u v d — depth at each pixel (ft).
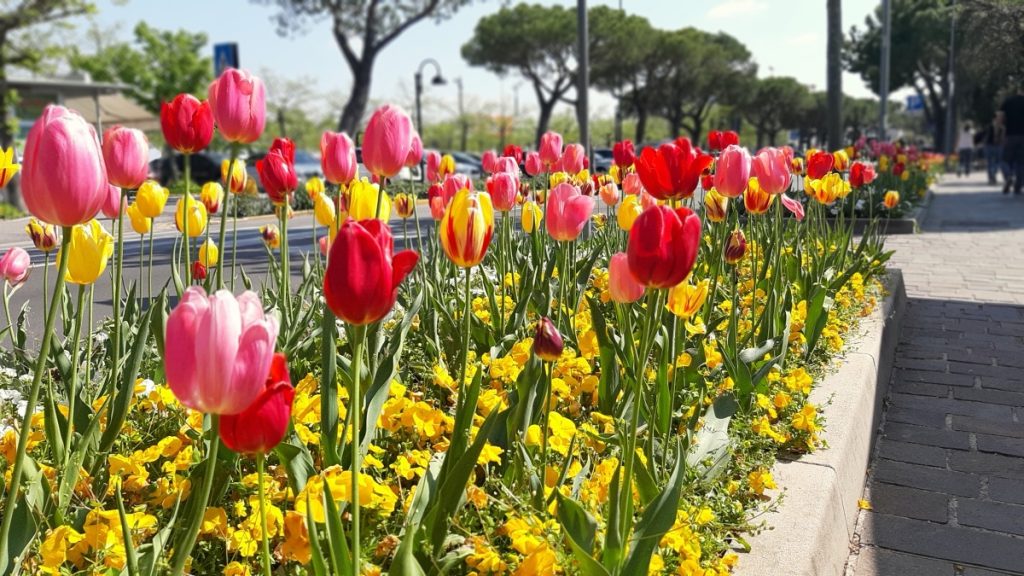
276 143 10.99
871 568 10.78
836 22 50.39
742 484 9.70
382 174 8.07
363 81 119.75
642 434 9.32
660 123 287.28
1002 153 78.54
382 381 7.76
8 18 83.25
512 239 17.78
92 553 6.46
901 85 221.25
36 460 7.72
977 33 81.97
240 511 6.97
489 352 11.81
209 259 13.41
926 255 37.60
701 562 7.64
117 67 142.00
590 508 7.38
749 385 11.08
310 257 30.81
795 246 16.97
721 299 15.94
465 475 6.59
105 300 22.67
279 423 4.63
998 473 13.84
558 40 166.50
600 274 17.52
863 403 13.56
